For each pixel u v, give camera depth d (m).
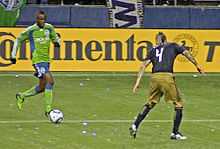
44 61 38.75
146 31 61.31
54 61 60.44
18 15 70.94
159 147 30.38
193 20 73.25
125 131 34.56
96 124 36.78
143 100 46.94
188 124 37.03
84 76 59.19
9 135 33.16
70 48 60.72
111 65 61.16
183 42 61.75
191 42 61.81
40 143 31.08
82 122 37.38
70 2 82.88
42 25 38.84
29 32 38.84
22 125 36.22
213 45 62.03
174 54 32.75
